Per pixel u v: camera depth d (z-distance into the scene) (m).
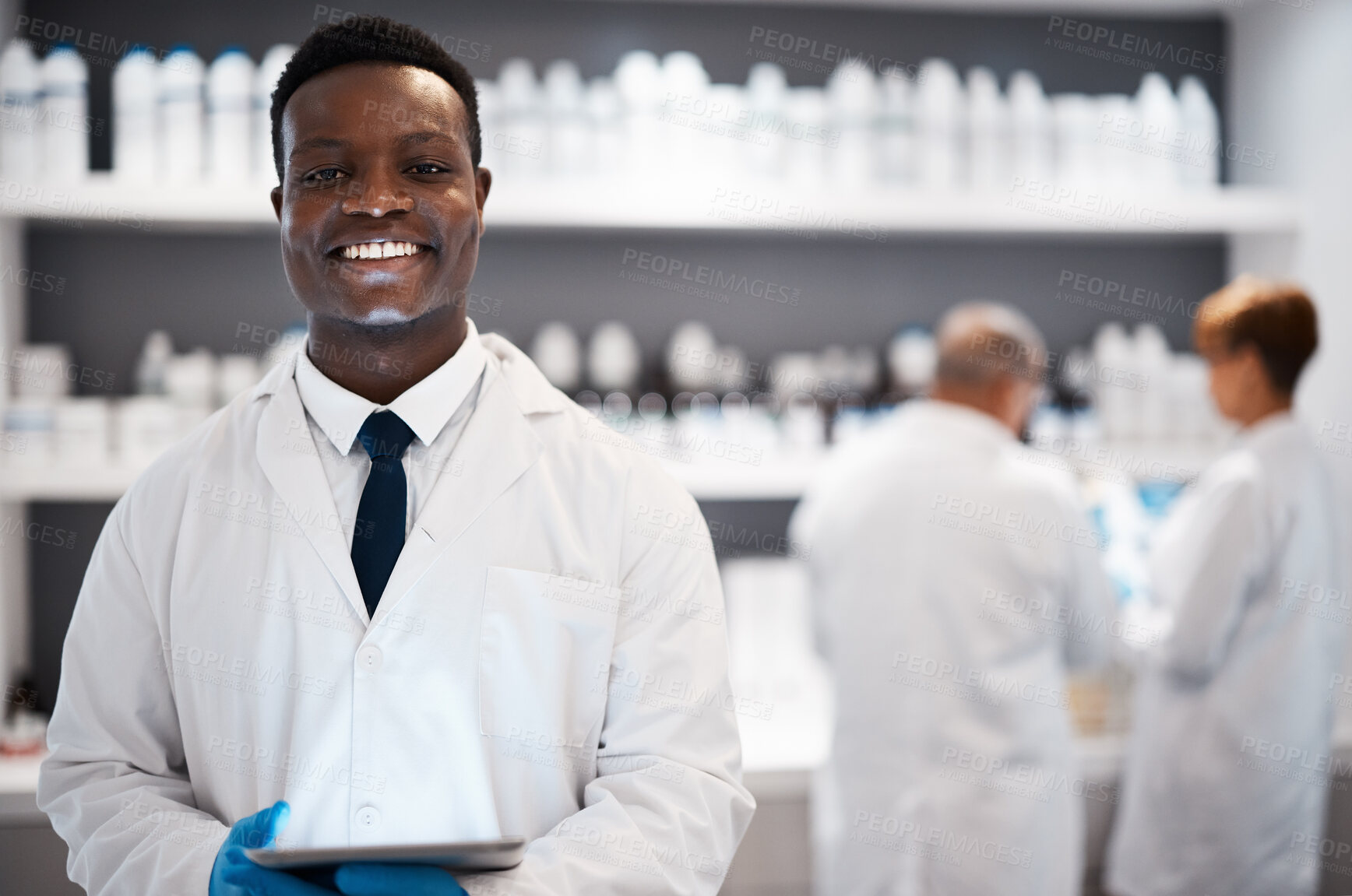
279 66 2.15
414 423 1.08
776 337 2.65
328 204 1.01
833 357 2.54
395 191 1.00
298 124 1.04
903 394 2.52
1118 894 2.24
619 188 2.21
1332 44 2.41
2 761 2.09
